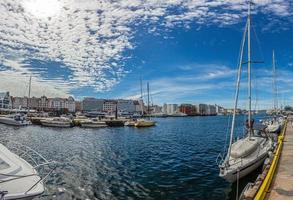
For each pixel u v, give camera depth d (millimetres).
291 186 12281
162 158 29688
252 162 17922
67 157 29406
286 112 104438
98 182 19781
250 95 25234
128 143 42688
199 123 110812
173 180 20391
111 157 30078
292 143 26469
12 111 120062
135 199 16406
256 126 28000
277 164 16938
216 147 38375
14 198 9055
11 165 10867
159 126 87375
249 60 24672
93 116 108312
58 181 19672
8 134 52906
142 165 25891
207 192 17484
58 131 61562
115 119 85125
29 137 48312
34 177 10680
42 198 16297
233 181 16875
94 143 42000
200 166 25297
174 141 45875
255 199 10195
